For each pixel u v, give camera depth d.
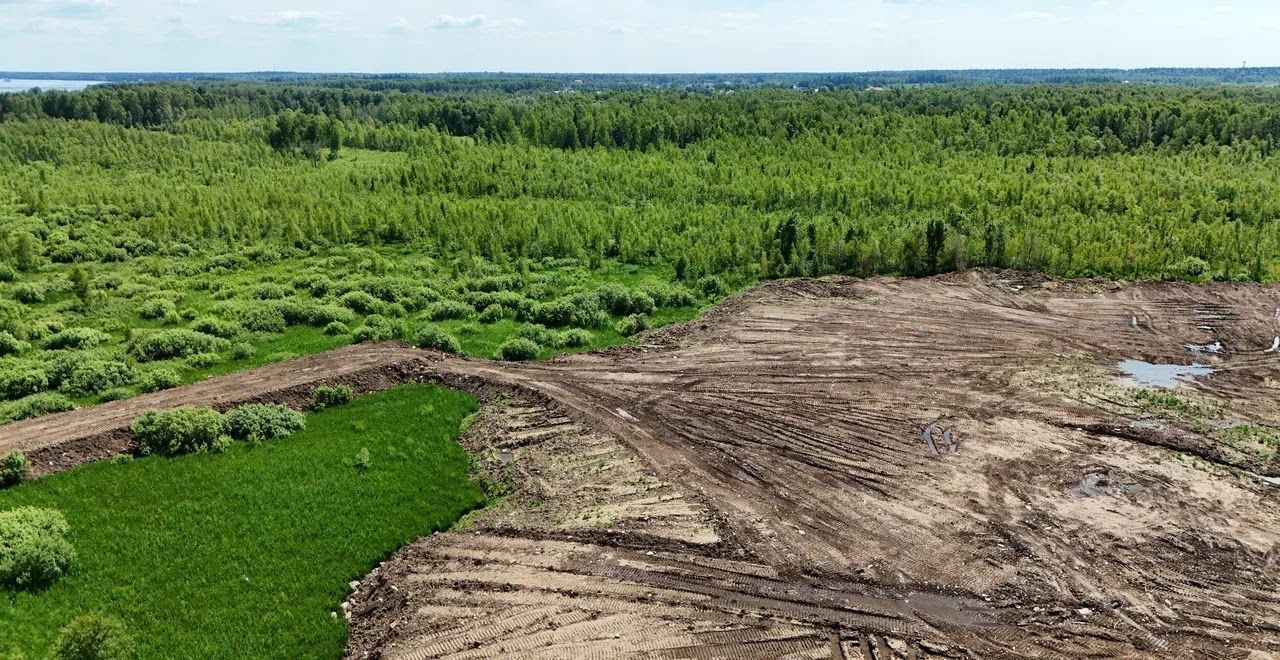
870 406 40.41
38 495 31.25
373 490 33.06
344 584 27.73
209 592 26.66
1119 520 30.61
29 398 39.06
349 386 42.41
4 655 23.05
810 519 31.03
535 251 70.12
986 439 36.91
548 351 48.69
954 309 54.62
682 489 33.22
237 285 61.78
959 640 24.78
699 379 43.91
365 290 59.16
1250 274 60.44
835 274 62.81
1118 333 50.09
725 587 27.17
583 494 33.16
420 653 24.42
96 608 25.53
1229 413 39.12
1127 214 71.38
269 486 32.75
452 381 43.81
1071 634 25.02
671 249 69.38
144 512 30.61
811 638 24.86
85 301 54.44
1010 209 73.19
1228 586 27.02
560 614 26.00
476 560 28.92
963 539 29.64
